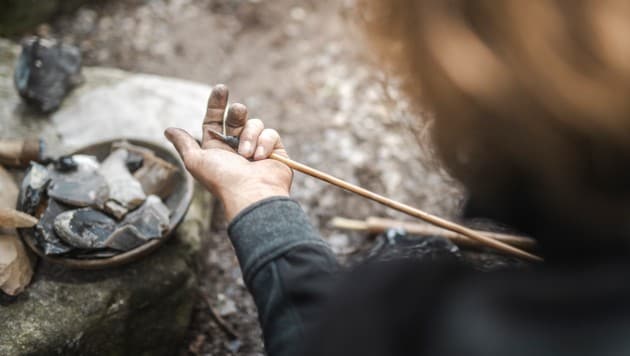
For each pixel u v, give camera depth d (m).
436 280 0.50
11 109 1.94
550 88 0.39
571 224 0.47
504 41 0.40
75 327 1.45
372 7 0.46
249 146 1.03
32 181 1.50
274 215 0.79
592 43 0.38
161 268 1.58
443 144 0.50
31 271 1.48
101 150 1.64
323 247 0.76
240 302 1.88
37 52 1.93
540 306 0.46
